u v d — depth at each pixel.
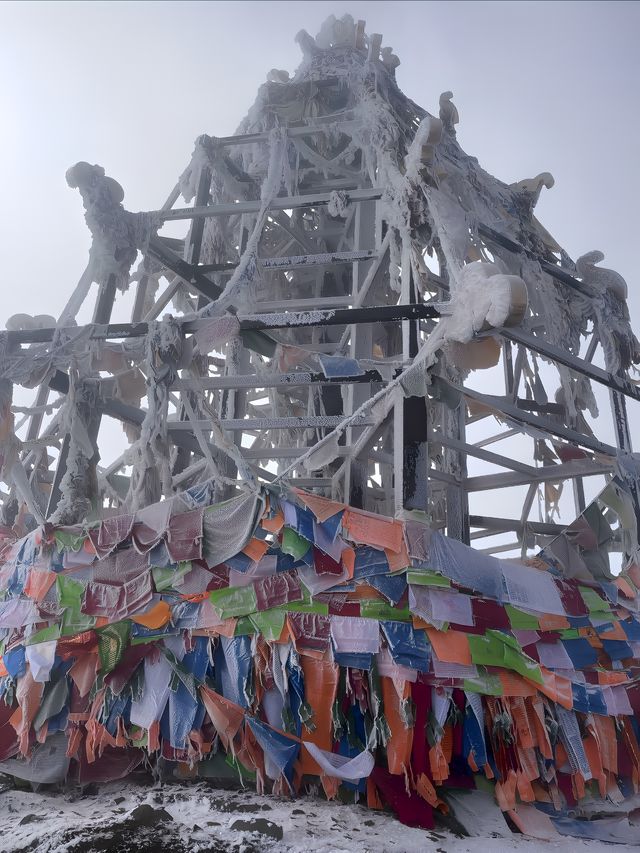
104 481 5.70
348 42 8.91
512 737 4.00
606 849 3.65
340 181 8.79
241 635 4.02
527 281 6.84
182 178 7.75
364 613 4.01
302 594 4.04
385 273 7.18
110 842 2.95
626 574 5.11
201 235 7.23
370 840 3.23
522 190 7.91
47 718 4.11
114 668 4.05
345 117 7.93
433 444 8.04
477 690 3.96
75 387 5.55
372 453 7.00
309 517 4.14
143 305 8.56
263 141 7.61
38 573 4.30
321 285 9.16
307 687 3.91
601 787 4.26
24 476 5.43
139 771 4.25
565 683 4.19
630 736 4.57
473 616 4.16
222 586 4.11
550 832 3.81
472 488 7.78
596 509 5.02
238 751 3.90
